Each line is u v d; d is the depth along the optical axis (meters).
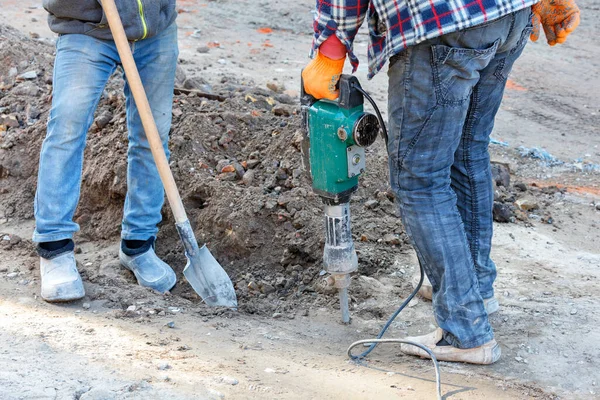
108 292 7.41
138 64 7.58
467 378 6.23
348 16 5.70
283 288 8.09
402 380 6.16
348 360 6.58
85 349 6.03
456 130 5.89
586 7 20.86
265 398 5.49
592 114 14.79
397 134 5.91
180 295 8.10
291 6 20.48
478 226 7.04
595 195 10.93
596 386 6.16
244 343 6.69
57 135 7.05
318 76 6.05
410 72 5.66
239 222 8.53
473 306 6.33
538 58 17.56
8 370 5.43
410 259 8.40
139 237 8.04
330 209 6.64
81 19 6.97
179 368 5.85
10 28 13.84
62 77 7.05
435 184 6.07
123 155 9.20
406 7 5.46
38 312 6.85
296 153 9.30
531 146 13.13
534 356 6.59
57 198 7.12
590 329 6.98
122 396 5.23
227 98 10.95
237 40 17.86
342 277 6.96
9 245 8.38
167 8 7.44
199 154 9.47
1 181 9.79
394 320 7.36
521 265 8.39
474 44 5.57
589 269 8.36
